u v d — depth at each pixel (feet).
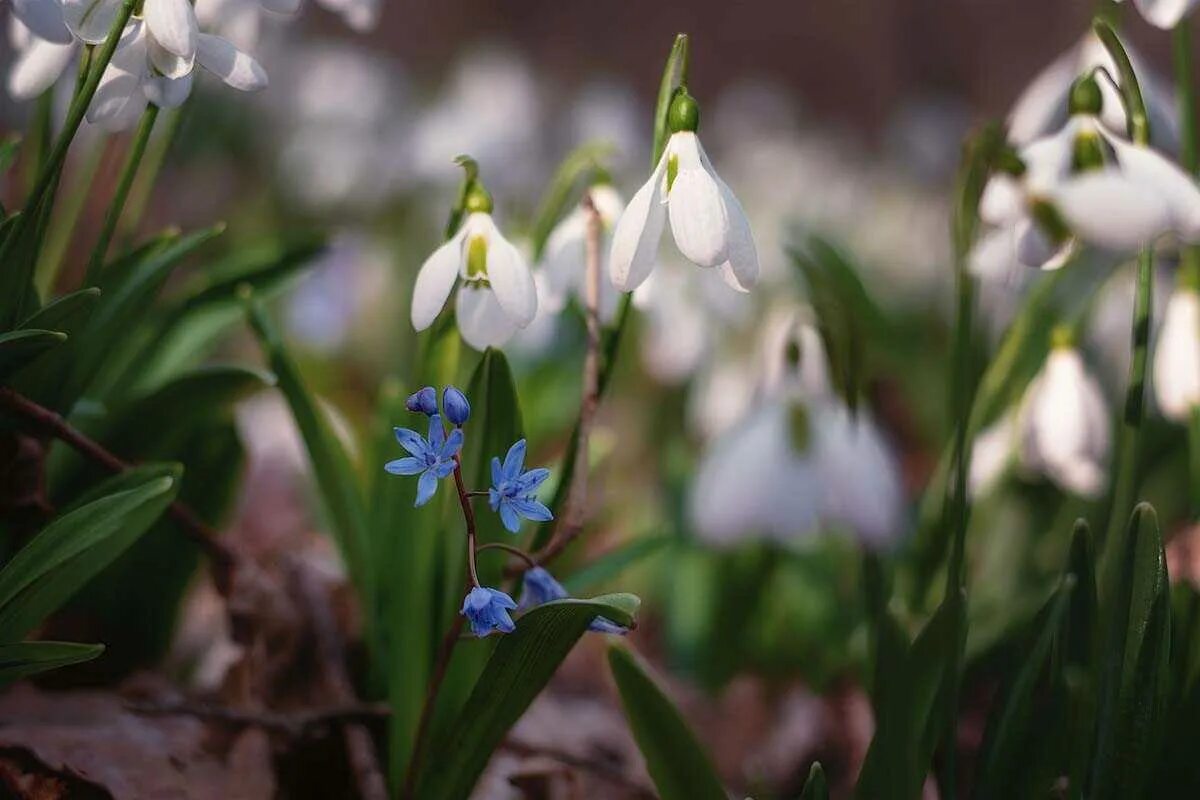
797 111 9.65
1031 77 9.44
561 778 2.40
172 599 2.45
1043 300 2.54
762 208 6.74
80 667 2.43
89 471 2.32
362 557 2.33
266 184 6.35
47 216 2.09
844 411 2.54
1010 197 2.08
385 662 2.35
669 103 2.06
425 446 1.97
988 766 2.10
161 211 6.20
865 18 10.95
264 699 2.37
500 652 2.07
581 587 2.38
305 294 4.63
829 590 3.01
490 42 10.78
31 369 2.16
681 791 2.12
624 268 2.03
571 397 3.68
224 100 6.46
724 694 2.92
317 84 6.32
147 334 2.47
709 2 11.54
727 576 2.87
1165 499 3.28
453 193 5.48
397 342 4.46
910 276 6.40
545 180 5.74
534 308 2.06
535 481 1.99
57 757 2.25
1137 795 2.06
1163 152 2.28
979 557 2.96
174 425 2.33
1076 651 2.16
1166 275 3.43
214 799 2.27
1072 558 2.13
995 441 2.71
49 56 2.12
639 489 4.01
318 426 2.30
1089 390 2.51
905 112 8.19
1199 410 2.33
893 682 2.09
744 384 3.64
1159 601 2.04
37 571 2.05
